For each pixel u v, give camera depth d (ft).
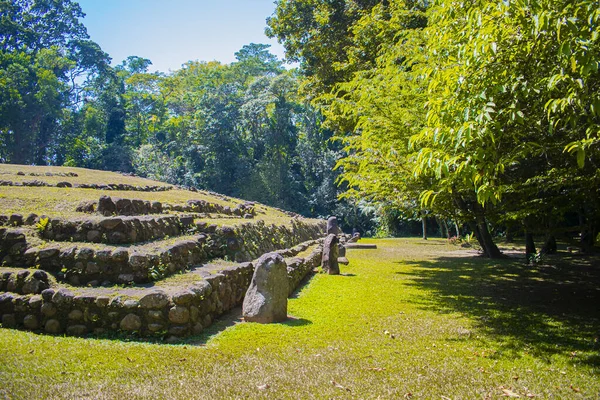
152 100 177.88
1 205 28.71
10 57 132.05
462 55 18.45
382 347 19.13
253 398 13.50
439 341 20.24
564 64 16.25
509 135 20.02
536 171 28.78
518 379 15.51
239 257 31.55
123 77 199.93
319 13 67.21
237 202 59.93
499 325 23.09
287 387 14.43
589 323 23.49
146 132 171.83
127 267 22.50
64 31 169.17
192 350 17.95
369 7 62.75
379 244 83.35
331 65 64.80
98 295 20.07
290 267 32.42
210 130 147.02
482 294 31.86
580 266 46.83
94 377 14.79
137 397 13.25
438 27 22.43
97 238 25.16
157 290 20.49
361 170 34.65
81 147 145.38
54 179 40.88
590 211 33.71
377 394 13.98
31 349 17.19
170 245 25.88
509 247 72.43
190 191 53.83
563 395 14.12
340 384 14.78
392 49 36.96
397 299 29.91
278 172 144.36
